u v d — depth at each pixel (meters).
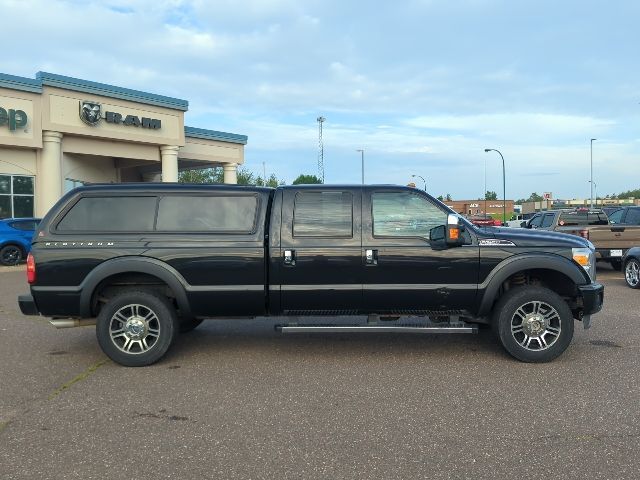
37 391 5.26
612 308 9.29
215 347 6.89
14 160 21.98
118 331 6.08
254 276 6.11
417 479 3.49
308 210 6.21
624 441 4.02
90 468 3.67
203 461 3.76
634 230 13.48
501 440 4.06
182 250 6.07
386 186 6.26
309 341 7.17
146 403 4.91
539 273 6.43
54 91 22.25
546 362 6.06
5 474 3.59
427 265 6.07
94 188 6.26
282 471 3.61
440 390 5.19
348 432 4.23
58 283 6.02
